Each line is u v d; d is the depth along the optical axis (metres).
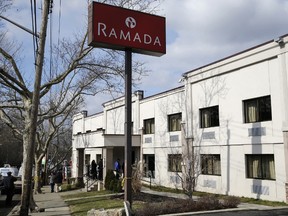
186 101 25.42
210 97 23.14
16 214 16.89
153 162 29.89
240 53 20.61
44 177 44.47
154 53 11.77
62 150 63.56
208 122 23.45
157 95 29.52
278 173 17.83
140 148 31.73
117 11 11.13
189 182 17.36
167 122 28.03
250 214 12.51
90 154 41.06
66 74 19.39
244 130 20.17
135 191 20.64
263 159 19.08
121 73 21.33
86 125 47.69
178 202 13.36
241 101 20.53
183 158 21.70
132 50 11.53
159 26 11.75
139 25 11.41
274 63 18.53
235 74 21.12
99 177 30.55
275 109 18.27
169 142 27.52
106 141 29.27
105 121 40.34
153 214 12.07
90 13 10.96
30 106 17.69
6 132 60.91
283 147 17.64
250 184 19.52
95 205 18.12
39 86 15.49
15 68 17.94
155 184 28.62
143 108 31.84
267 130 18.70
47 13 15.70
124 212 11.77
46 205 20.89
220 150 21.94
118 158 33.28
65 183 42.25
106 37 10.85
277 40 18.02
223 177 21.48
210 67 23.03
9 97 24.20
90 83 23.53
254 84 19.70
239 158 20.45
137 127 32.47
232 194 20.66
